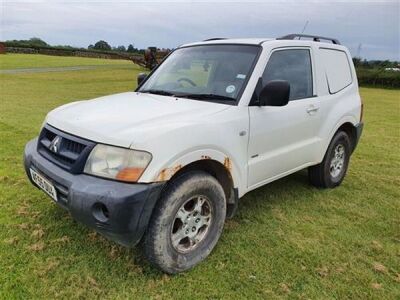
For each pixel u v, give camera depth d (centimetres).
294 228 386
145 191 256
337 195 484
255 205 440
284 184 514
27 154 332
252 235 366
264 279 298
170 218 279
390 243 365
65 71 2656
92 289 276
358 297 282
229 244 347
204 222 314
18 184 457
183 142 277
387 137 898
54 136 310
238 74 358
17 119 837
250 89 344
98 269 299
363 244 359
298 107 399
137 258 315
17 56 4053
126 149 261
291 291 285
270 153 373
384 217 424
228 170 320
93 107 335
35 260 305
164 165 264
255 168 355
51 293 269
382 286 296
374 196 488
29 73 2333
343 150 505
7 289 269
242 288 286
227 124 316
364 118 1202
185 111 313
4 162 535
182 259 297
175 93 376
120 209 249
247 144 339
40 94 1366
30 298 262
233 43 396
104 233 261
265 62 365
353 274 310
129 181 257
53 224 363
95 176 267
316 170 486
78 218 267
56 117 327
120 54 5234
